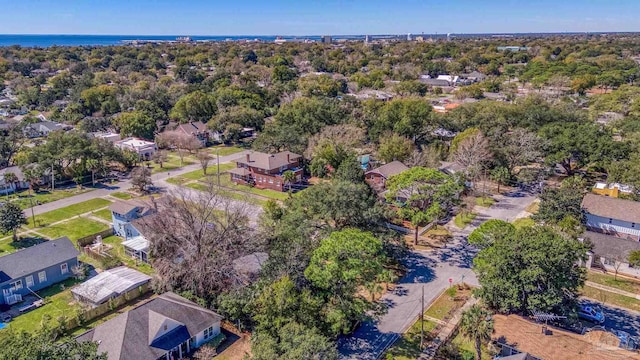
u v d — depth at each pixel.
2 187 68.88
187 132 97.62
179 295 37.88
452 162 71.06
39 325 36.62
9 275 40.03
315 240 40.62
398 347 33.69
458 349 33.31
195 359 32.62
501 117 79.12
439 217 49.25
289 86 135.38
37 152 73.06
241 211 45.25
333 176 62.59
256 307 34.56
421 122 82.19
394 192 48.66
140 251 47.50
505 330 32.22
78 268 44.00
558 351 29.84
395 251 46.03
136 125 97.94
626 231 50.97
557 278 33.25
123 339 30.34
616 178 59.84
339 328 32.66
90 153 74.25
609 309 38.34
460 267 45.94
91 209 62.81
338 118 90.25
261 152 83.38
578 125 71.06
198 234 41.12
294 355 25.59
